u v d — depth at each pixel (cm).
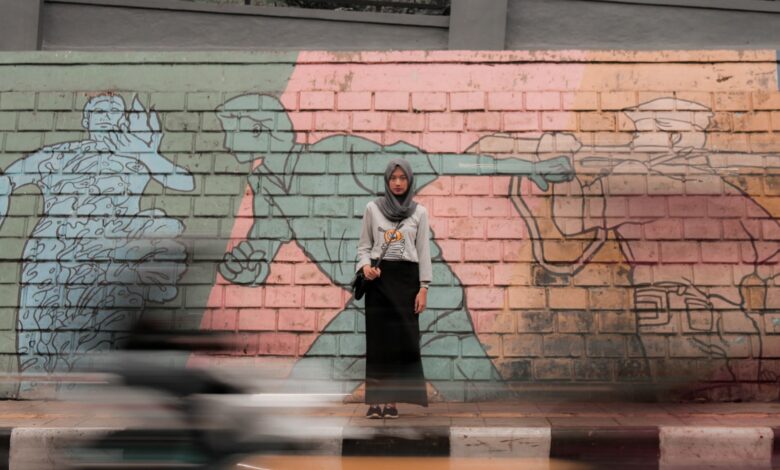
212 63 616
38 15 644
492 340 561
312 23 659
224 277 580
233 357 349
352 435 344
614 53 605
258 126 605
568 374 396
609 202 474
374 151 598
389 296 462
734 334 474
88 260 581
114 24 655
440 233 580
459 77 607
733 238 473
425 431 359
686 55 602
